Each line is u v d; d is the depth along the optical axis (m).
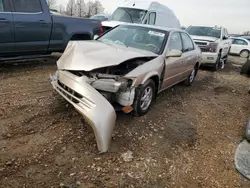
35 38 6.50
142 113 4.39
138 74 3.88
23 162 2.90
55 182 2.66
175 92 6.39
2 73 6.11
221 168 3.31
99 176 2.84
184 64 5.88
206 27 11.34
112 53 3.98
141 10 10.66
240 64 14.20
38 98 4.66
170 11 12.27
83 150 3.25
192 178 3.04
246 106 6.11
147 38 5.04
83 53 3.91
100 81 3.55
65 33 7.18
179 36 5.71
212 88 7.45
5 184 2.55
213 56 9.87
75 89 3.46
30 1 6.28
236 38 19.75
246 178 3.16
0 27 5.75
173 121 4.54
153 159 3.29
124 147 3.44
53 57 8.59
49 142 3.33
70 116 4.06
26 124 3.70
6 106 4.20
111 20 10.60
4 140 3.26
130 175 2.92
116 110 3.79
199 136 4.12
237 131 4.53
